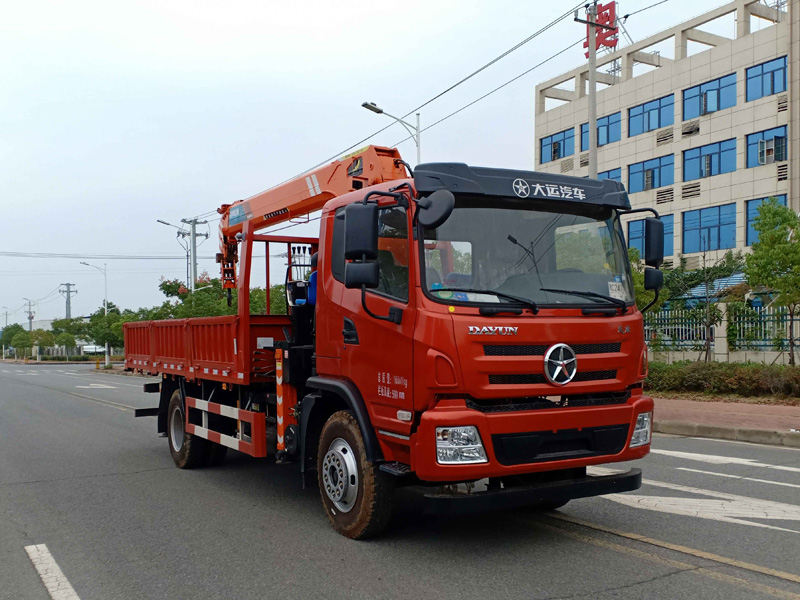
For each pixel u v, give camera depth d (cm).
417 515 625
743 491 709
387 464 516
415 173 494
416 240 491
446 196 473
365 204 492
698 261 3130
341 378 576
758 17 3225
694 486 734
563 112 3834
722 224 3072
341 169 770
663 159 3344
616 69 3722
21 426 1384
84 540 575
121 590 458
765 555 498
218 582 467
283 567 492
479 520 604
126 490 767
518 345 480
